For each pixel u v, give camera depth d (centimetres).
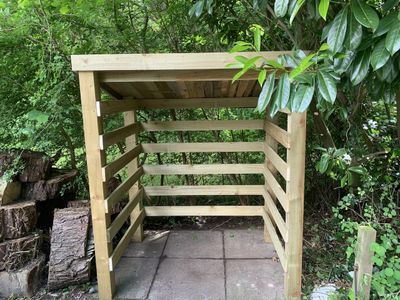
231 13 244
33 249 222
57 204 271
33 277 214
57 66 227
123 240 229
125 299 205
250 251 268
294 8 114
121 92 240
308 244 265
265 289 213
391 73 122
